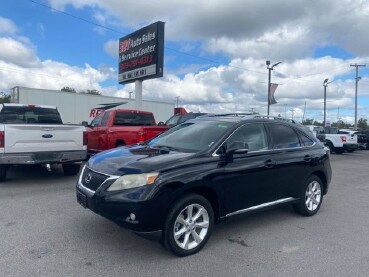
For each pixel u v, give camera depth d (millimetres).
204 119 5898
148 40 18969
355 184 10125
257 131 5516
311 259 4359
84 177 4680
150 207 3988
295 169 5840
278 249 4652
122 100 30875
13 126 7535
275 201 5566
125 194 4023
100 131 11234
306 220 6043
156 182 4062
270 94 30906
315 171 6281
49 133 8016
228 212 4844
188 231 4340
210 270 3947
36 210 5938
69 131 8328
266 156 5383
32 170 10195
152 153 4809
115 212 4051
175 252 4211
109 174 4258
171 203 4188
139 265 3994
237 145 4750
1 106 9531
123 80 21469
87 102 28656
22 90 25156
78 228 5086
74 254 4207
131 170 4160
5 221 5312
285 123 6102
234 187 4852
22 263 3910
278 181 5535
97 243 4562
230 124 5285
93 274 3727
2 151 7453
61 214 5730
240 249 4605
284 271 3992
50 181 8523
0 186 7828
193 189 4457
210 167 4582
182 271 3893
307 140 6395
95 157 4988
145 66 19297
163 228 4129
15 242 4500
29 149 7766
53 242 4547
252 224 5703
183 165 4371
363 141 24203
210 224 4559
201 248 4512
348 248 4770
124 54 21219
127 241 4664
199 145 5008
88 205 4383
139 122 12195
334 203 7512
